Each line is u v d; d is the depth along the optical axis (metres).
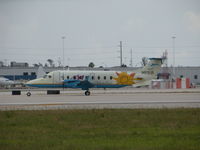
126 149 29.58
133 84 116.69
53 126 42.88
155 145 31.05
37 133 37.91
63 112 56.00
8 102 78.12
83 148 29.98
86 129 40.44
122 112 55.69
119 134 36.75
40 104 72.81
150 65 117.94
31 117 50.84
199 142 32.16
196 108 61.50
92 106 67.44
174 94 107.94
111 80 115.19
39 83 111.75
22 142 32.75
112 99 86.12
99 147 30.31
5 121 47.22
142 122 45.69
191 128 40.22
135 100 82.62
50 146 30.91
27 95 102.88
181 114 53.16
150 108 62.31
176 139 33.72
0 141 33.31
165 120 47.25
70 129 40.53
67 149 29.70
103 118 49.41
